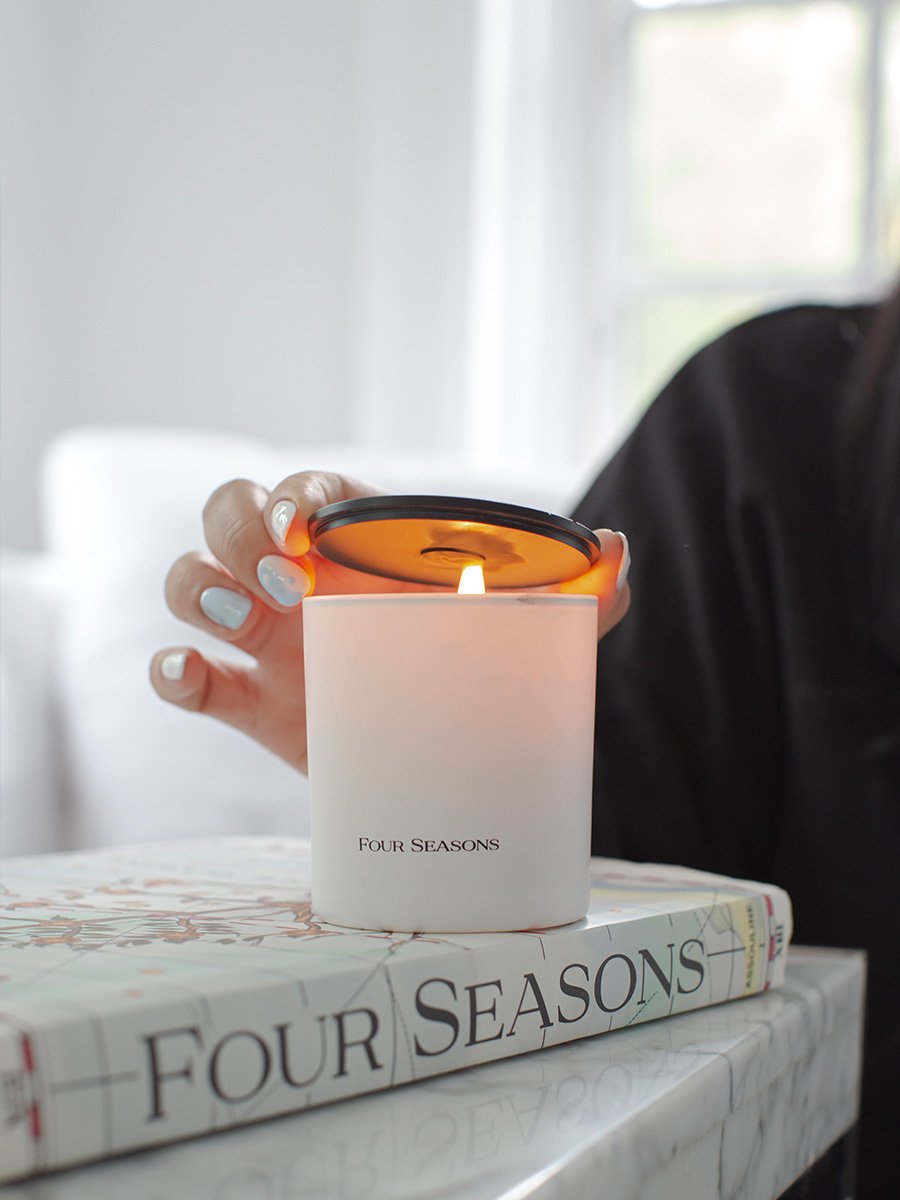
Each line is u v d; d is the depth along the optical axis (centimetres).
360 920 50
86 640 138
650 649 82
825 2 238
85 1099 40
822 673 82
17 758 127
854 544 83
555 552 53
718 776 81
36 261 240
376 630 50
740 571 84
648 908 54
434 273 231
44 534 241
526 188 238
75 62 247
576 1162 41
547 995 49
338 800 50
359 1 234
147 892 57
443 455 230
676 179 248
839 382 90
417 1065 46
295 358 240
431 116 230
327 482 55
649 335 251
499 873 49
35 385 240
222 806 132
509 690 50
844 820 81
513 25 235
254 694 62
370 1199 39
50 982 43
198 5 243
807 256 242
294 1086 44
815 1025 57
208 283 244
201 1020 42
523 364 238
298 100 239
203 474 148
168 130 244
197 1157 41
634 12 248
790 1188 55
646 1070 48
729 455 87
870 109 237
